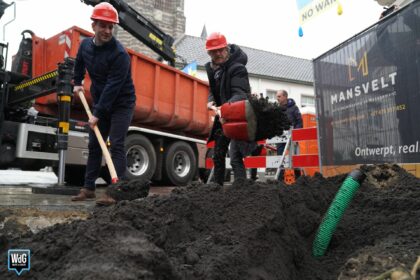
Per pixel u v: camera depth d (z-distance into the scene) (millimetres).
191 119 9516
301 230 2398
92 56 4016
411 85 4023
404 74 4113
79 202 4172
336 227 2354
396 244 1931
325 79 5586
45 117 7445
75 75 4438
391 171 3041
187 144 9586
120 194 3387
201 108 9883
